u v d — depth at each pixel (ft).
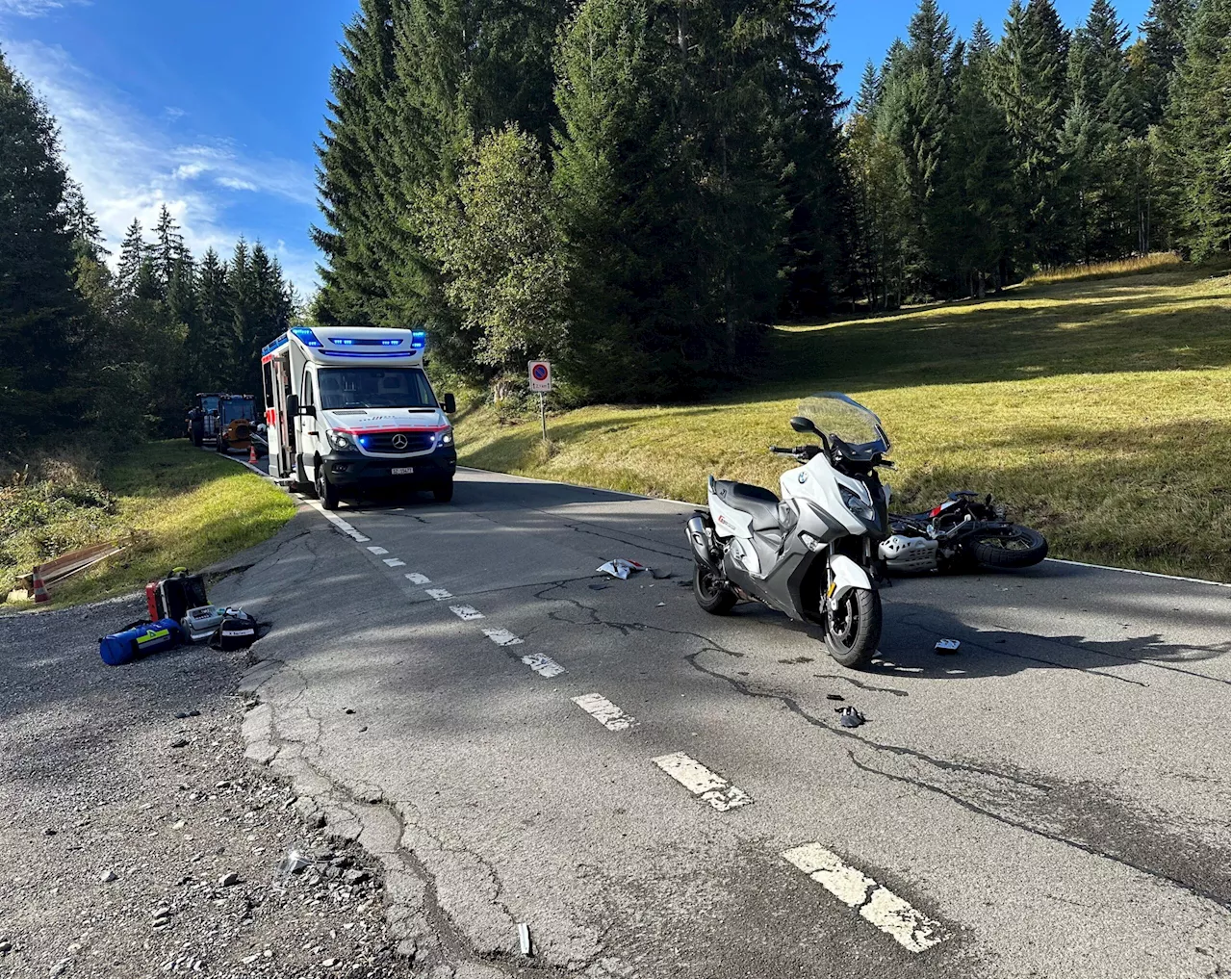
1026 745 13.93
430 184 116.26
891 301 237.25
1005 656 18.51
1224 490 31.27
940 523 26.94
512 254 92.43
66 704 20.10
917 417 58.03
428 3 121.90
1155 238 230.07
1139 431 44.16
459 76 116.57
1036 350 112.06
